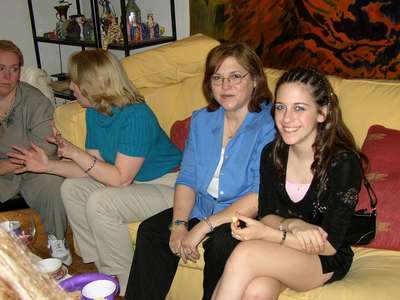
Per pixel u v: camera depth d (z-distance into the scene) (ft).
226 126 6.82
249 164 6.54
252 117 6.61
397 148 6.18
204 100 8.34
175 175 7.82
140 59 8.74
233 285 5.12
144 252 6.68
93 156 7.41
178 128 8.14
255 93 6.57
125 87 7.28
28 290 1.55
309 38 8.55
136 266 6.73
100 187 7.50
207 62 6.64
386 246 5.86
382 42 7.72
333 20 8.17
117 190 7.17
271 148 5.98
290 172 5.83
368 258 5.87
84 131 8.11
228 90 6.42
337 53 8.28
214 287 5.96
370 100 6.81
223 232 6.05
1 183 8.73
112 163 7.60
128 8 11.07
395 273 5.41
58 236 8.52
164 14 11.30
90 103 7.32
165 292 6.69
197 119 7.01
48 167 7.45
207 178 6.78
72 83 7.35
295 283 5.34
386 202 5.89
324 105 5.46
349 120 6.93
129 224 7.27
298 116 5.41
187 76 8.84
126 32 10.53
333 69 8.41
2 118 8.62
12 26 13.00
